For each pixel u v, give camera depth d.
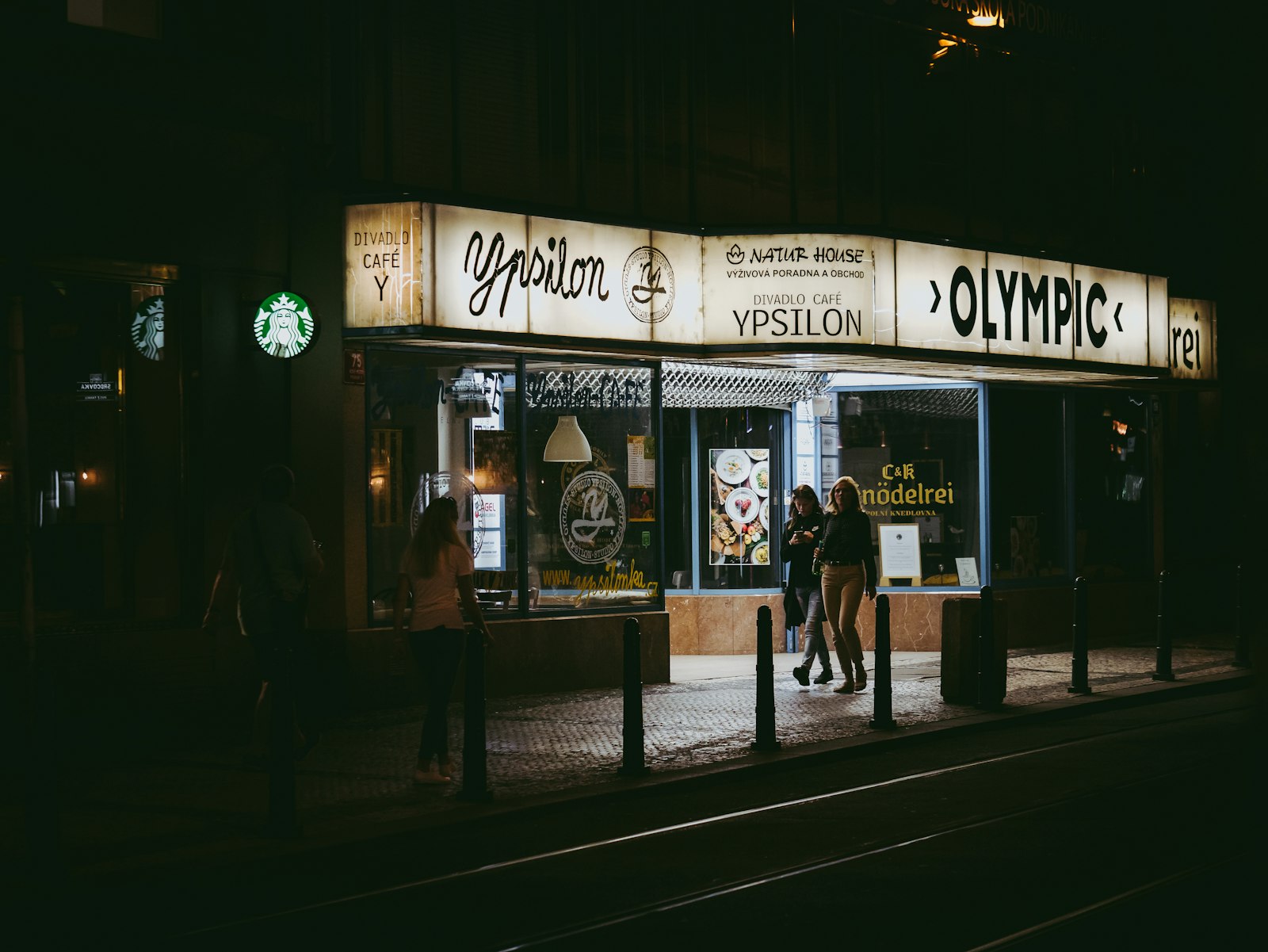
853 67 17.03
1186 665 16.58
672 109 15.57
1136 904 6.44
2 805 8.92
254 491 12.05
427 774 9.45
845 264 15.22
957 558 18.50
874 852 7.62
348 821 8.38
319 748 10.91
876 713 11.89
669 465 18.38
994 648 12.98
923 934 6.00
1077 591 14.12
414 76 13.52
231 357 11.94
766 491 18.44
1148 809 8.70
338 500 12.66
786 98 16.53
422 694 13.21
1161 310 19.30
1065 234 19.33
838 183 16.77
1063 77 19.38
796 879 7.04
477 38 13.99
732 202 16.05
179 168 11.57
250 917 6.46
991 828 8.21
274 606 9.83
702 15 15.86
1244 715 13.13
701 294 15.16
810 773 10.32
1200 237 20.95
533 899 6.74
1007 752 11.08
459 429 13.81
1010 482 18.84
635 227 14.61
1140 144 20.47
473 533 13.89
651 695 14.07
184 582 11.66
